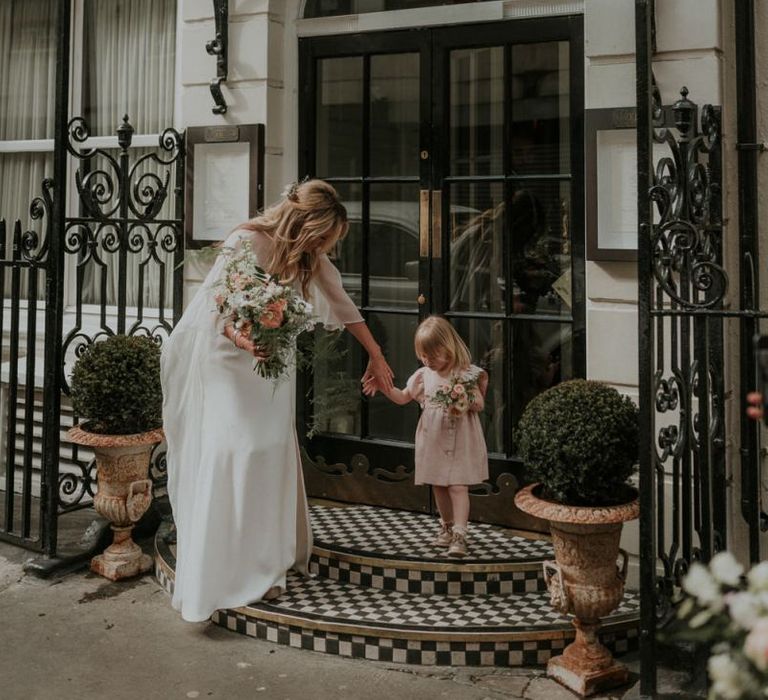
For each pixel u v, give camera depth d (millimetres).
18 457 6195
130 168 6367
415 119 5023
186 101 5395
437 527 4762
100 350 4645
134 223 5242
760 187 4289
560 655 3721
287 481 4184
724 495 3842
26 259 4934
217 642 3988
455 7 4832
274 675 3686
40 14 6812
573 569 3502
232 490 4031
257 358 3826
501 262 4852
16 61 6906
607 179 4281
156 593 4527
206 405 4102
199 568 3959
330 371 5262
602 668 3557
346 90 5188
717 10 4078
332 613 3957
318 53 5211
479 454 4324
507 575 4188
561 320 4672
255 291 3758
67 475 4949
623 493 3545
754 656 1679
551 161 4707
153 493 5383
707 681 3342
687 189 3551
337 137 5234
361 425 5191
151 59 6289
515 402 4820
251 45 5184
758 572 1860
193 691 3551
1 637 4020
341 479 5219
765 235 4297
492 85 4820
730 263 4223
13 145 6863
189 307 4289
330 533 4656
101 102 6492
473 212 4906
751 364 3965
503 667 3750
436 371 4316
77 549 4902
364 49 5094
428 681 3637
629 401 3559
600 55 4301
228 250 4090
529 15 4668
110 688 3574
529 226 4766
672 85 4156
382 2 5059
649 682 3303
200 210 5344
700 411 3598
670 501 4238
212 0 5266
